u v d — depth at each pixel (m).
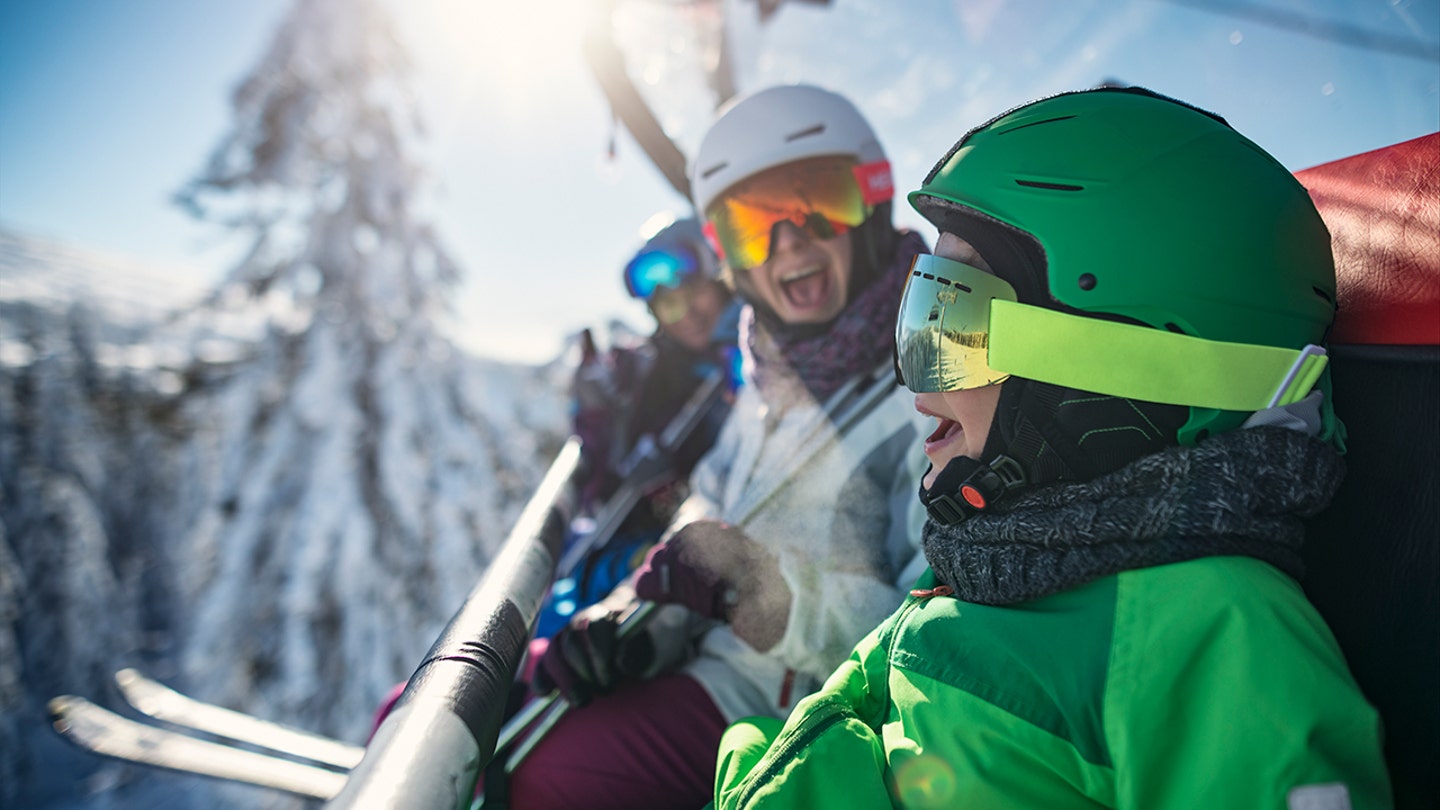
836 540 1.16
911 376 0.75
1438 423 0.63
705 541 1.21
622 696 1.26
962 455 0.74
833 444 1.21
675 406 2.50
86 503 9.16
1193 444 0.63
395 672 7.10
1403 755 0.61
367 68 8.88
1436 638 0.61
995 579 0.68
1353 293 0.73
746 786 0.75
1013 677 0.64
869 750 0.72
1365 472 0.68
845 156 1.33
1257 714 0.54
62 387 9.53
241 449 7.64
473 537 7.76
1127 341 0.62
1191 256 0.62
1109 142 0.66
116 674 2.89
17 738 7.92
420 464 7.86
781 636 1.16
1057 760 0.61
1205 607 0.58
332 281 8.35
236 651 6.89
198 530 7.42
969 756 0.65
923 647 0.73
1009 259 0.67
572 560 2.22
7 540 8.66
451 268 8.98
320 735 6.77
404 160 8.98
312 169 8.65
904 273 1.33
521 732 1.32
